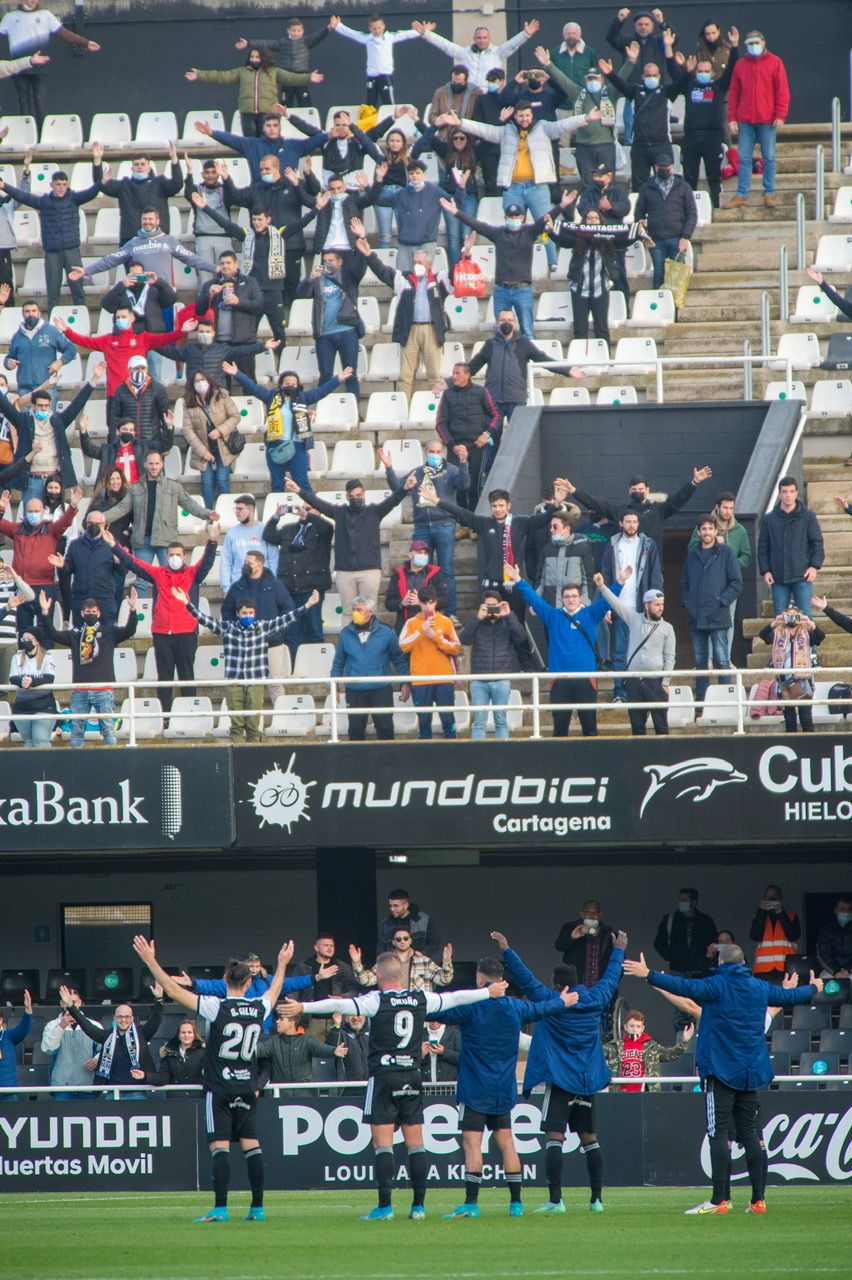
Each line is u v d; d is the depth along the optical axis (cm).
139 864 7625
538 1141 5325
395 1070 4119
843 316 8256
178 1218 4312
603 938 6556
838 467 7575
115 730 6531
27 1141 5500
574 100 8931
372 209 9050
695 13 10131
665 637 6178
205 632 7325
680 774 5984
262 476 7944
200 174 9850
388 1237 3734
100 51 10562
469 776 6053
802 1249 3441
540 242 8744
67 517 6844
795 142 9606
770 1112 5275
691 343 8294
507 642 6356
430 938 6425
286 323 8712
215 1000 4047
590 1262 3291
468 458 7225
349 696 6444
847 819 5934
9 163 10044
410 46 10388
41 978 7644
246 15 10500
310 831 6075
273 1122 5422
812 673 5956
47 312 8862
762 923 6912
